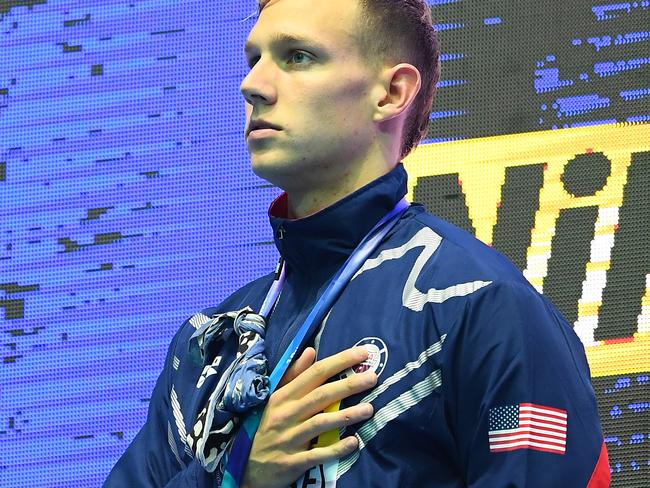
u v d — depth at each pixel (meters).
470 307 7.29
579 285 11.12
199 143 12.33
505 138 11.65
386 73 8.23
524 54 11.84
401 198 8.21
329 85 7.99
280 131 7.94
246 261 11.94
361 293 7.72
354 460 7.18
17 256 12.27
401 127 8.37
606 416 10.68
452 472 7.27
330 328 7.65
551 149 11.54
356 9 8.21
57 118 12.66
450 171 11.64
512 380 7.13
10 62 12.91
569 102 11.66
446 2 12.05
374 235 7.98
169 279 11.98
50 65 12.84
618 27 11.77
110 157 12.45
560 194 11.40
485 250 7.76
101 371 11.82
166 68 12.62
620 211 11.27
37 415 11.76
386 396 7.23
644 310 10.97
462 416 7.20
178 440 8.24
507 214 11.45
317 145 7.95
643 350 10.84
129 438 11.62
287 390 7.43
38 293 12.14
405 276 7.68
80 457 11.61
